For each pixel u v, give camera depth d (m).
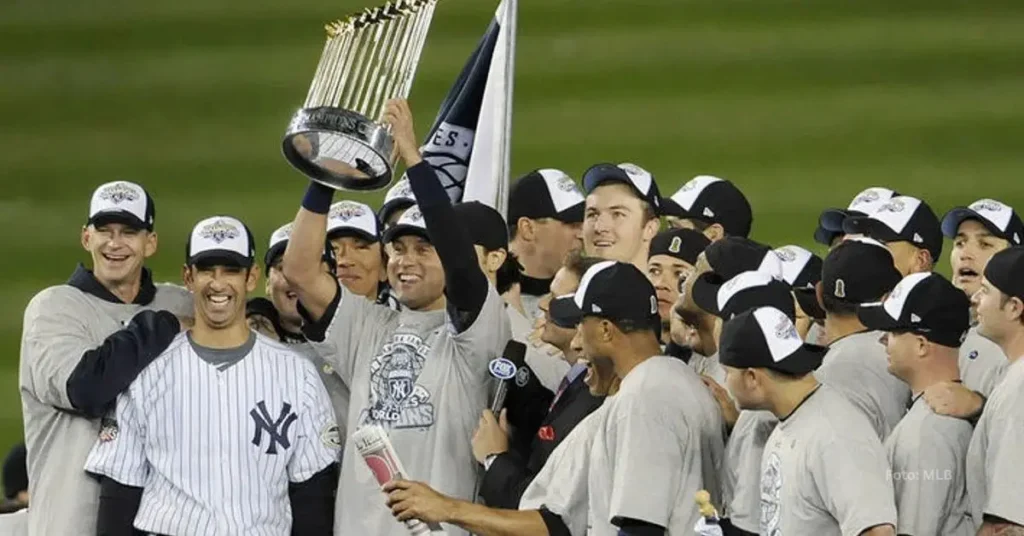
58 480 32.53
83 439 32.53
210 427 31.73
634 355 29.97
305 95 75.62
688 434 29.23
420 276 32.72
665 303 34.78
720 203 38.81
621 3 81.94
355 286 35.84
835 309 31.88
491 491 31.31
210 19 82.19
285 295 35.28
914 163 68.69
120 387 31.61
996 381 31.92
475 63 37.41
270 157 71.94
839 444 27.67
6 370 59.88
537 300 37.88
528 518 29.98
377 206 62.34
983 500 28.77
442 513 29.75
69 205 69.81
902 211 37.50
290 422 32.09
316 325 32.78
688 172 68.88
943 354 29.55
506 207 35.69
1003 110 71.69
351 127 29.77
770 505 28.44
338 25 32.06
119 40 80.75
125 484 31.77
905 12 79.44
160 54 79.81
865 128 71.19
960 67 74.88
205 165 71.62
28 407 32.97
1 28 81.75
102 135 74.19
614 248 36.56
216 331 32.19
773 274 31.75
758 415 29.72
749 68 75.81
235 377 31.97
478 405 32.44
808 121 71.94
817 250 62.75
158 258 64.94
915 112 71.88
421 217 32.75
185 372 31.88
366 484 32.06
